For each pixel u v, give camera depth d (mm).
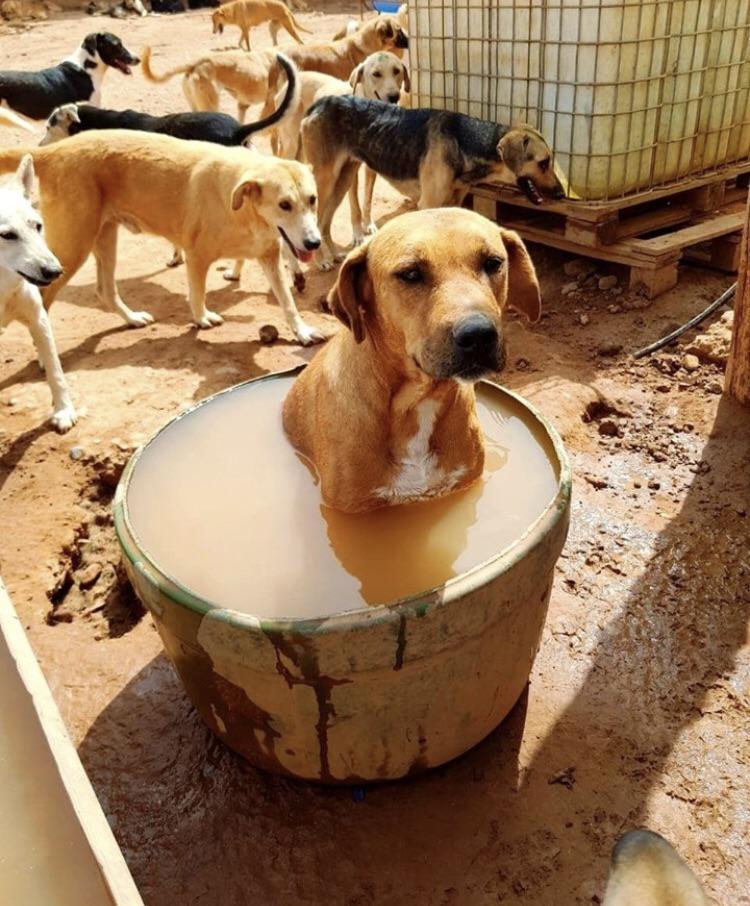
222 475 1103
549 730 1054
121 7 9156
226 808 982
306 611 852
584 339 2037
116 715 1112
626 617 1228
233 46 7176
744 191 2508
